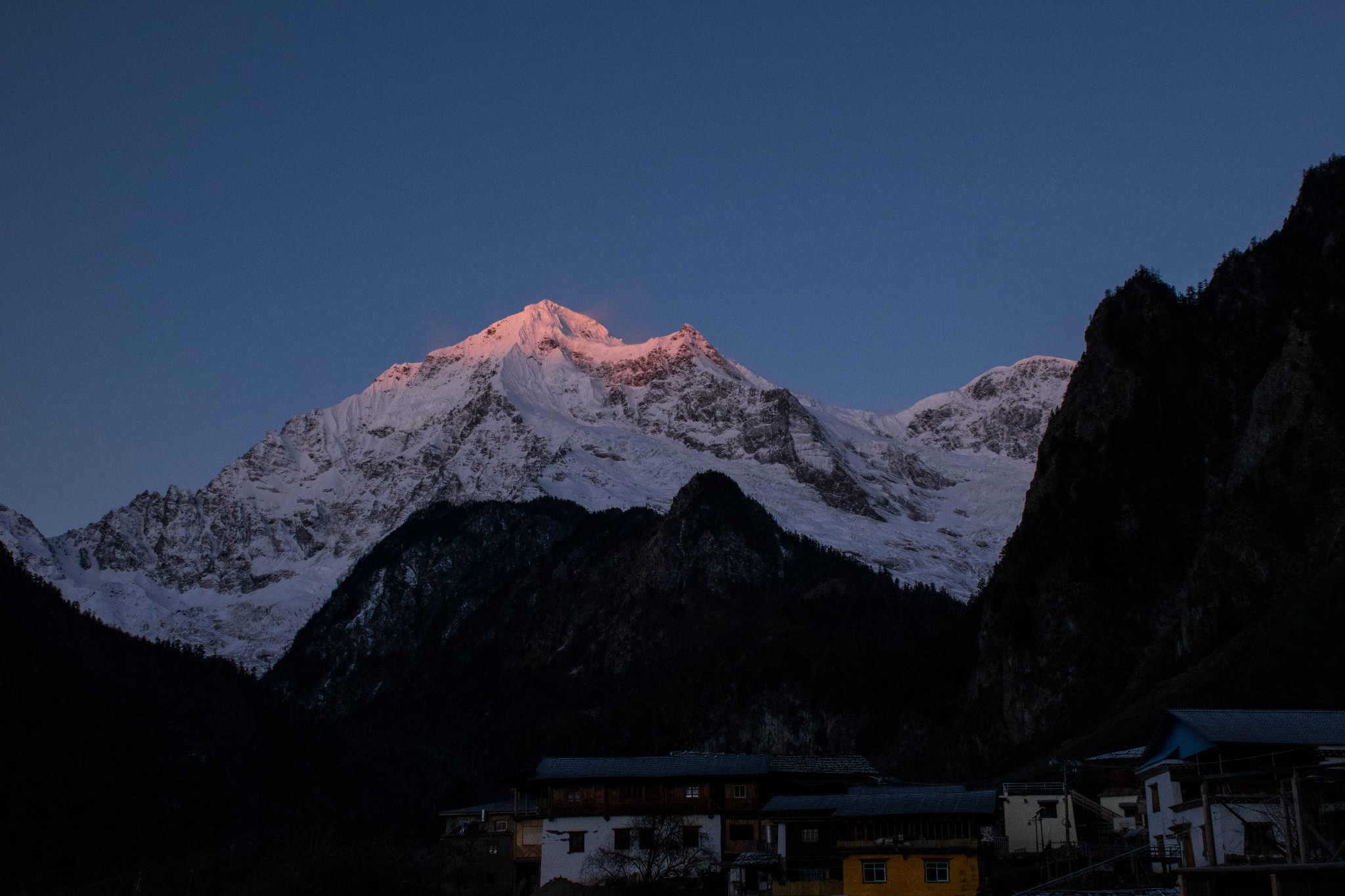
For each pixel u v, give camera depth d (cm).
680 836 10988
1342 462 15950
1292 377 17388
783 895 10194
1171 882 8369
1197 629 16012
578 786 11375
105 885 16988
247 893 13350
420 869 13225
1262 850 7200
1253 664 13488
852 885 9838
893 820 9912
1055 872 9681
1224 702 13150
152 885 16525
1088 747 14412
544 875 11150
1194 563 16688
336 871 12700
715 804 11056
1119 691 16888
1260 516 16288
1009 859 10831
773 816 10706
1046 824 11100
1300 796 5891
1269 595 15438
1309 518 15775
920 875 9694
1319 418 16638
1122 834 10438
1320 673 12494
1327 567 14462
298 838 15238
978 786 15200
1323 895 5641
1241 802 7181
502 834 12100
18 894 16638
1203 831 7850
